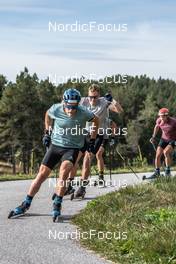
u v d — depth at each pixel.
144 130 189.75
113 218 14.44
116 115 161.38
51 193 20.66
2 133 171.38
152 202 16.44
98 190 21.09
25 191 21.89
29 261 11.03
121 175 29.50
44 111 176.25
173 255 11.03
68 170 15.29
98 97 20.28
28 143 170.38
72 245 12.51
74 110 15.40
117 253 11.77
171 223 13.06
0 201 18.62
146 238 12.12
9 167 168.38
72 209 16.77
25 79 176.75
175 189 17.97
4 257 11.27
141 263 11.00
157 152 24.80
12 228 14.02
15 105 172.25
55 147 15.79
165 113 24.36
